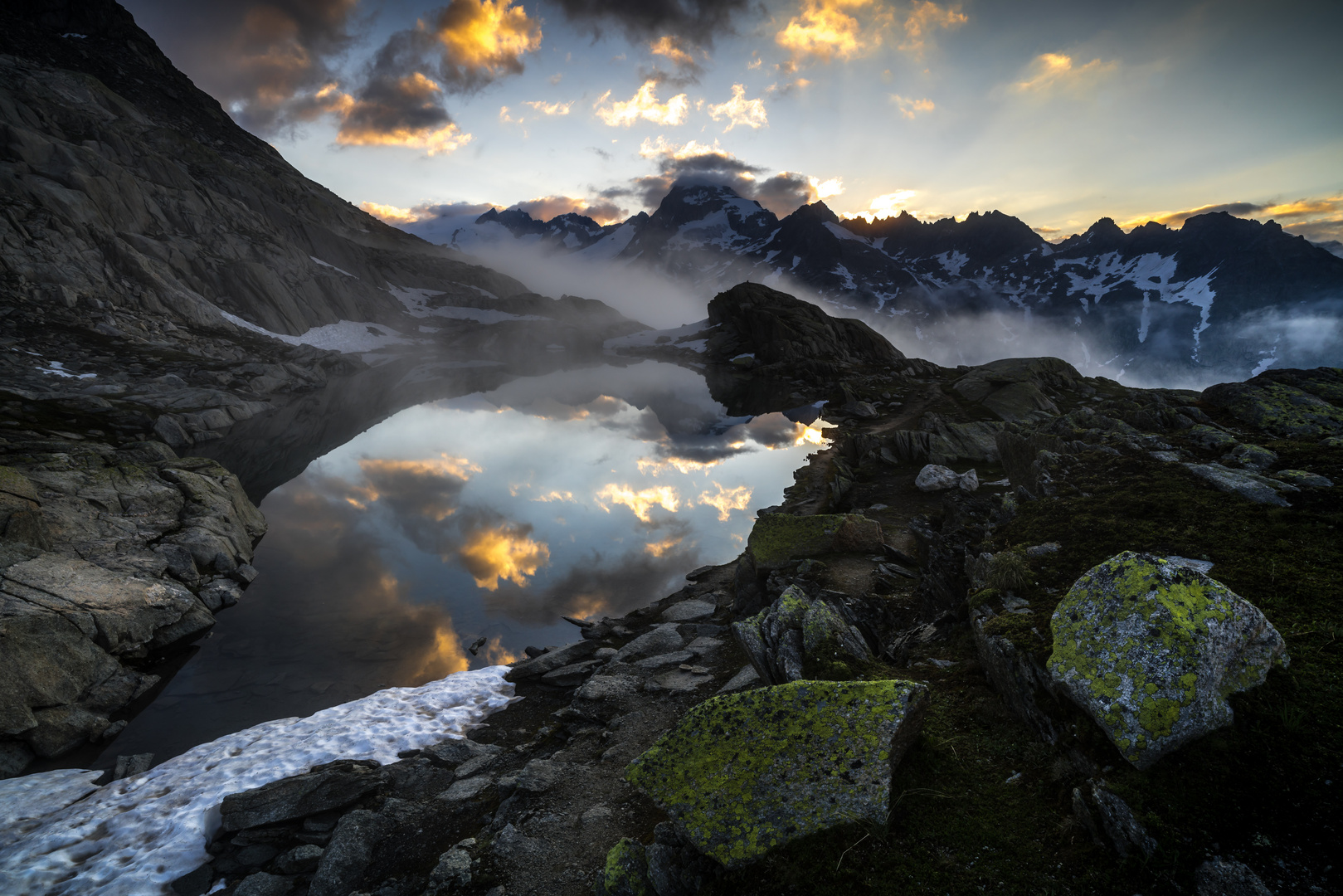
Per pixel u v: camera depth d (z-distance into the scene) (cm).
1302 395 2109
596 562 2497
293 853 987
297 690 1666
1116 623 684
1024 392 4075
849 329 9012
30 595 1653
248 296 8631
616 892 732
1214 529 1106
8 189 6719
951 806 671
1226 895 476
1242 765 557
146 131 10888
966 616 1134
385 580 2359
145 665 1770
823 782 691
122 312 6425
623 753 1148
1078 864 564
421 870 930
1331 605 788
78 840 1070
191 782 1234
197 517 2481
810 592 1552
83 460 2536
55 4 13562
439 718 1477
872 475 3017
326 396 6438
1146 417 2364
